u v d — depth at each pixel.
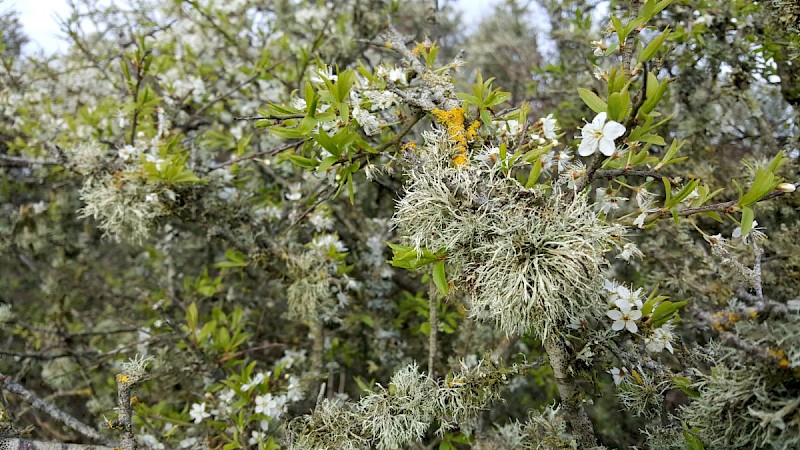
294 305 0.50
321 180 0.48
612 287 0.28
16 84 0.72
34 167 0.71
